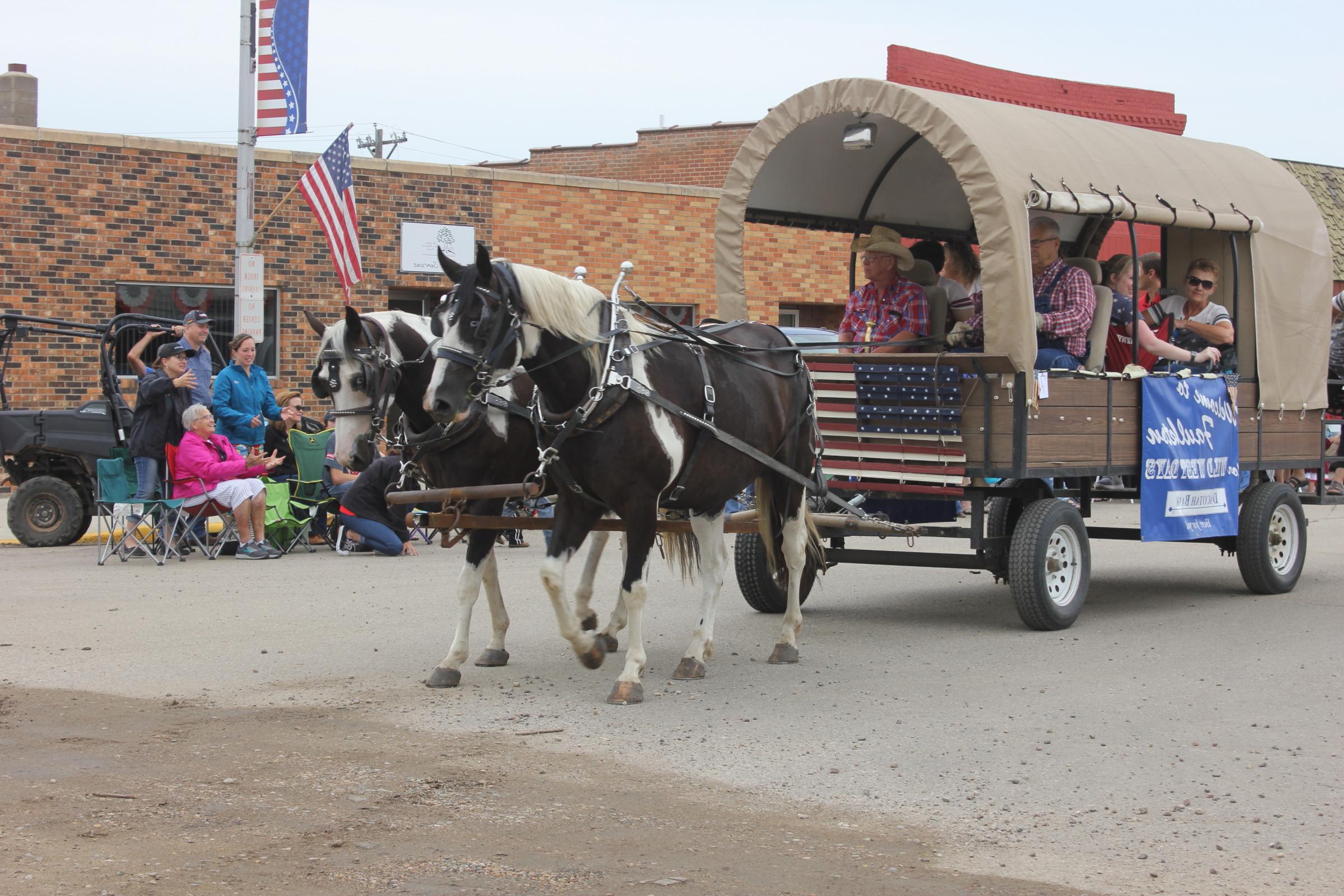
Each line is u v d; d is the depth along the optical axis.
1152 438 9.66
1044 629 9.11
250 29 16.27
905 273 10.60
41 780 5.48
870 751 6.07
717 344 7.62
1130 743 6.21
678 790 5.48
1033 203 8.57
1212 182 10.43
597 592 10.84
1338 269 24.78
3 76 22.86
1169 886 4.42
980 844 4.84
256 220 19.31
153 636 8.81
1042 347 9.52
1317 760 5.91
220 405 13.38
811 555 8.70
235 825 4.93
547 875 4.44
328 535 13.95
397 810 5.14
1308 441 11.44
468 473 7.71
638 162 30.31
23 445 13.93
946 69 10.17
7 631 8.93
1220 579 11.88
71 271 18.20
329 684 7.41
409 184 20.31
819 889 4.36
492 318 6.48
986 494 8.97
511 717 6.66
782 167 10.14
